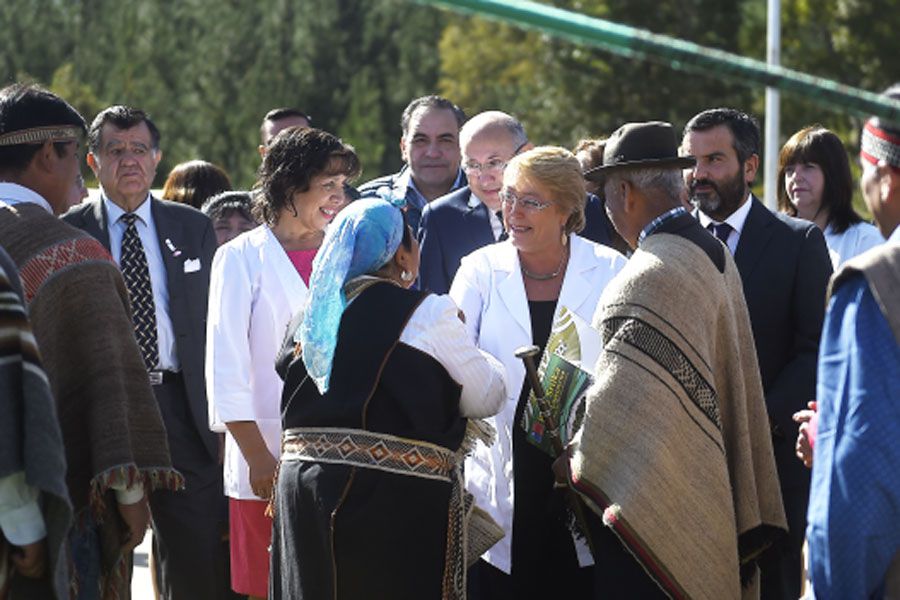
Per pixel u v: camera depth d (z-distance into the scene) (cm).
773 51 2930
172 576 778
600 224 824
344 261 570
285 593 575
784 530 593
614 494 550
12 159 571
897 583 438
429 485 562
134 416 557
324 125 4744
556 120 4147
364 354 562
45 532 478
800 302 705
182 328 795
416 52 4750
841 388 441
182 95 4766
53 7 4953
